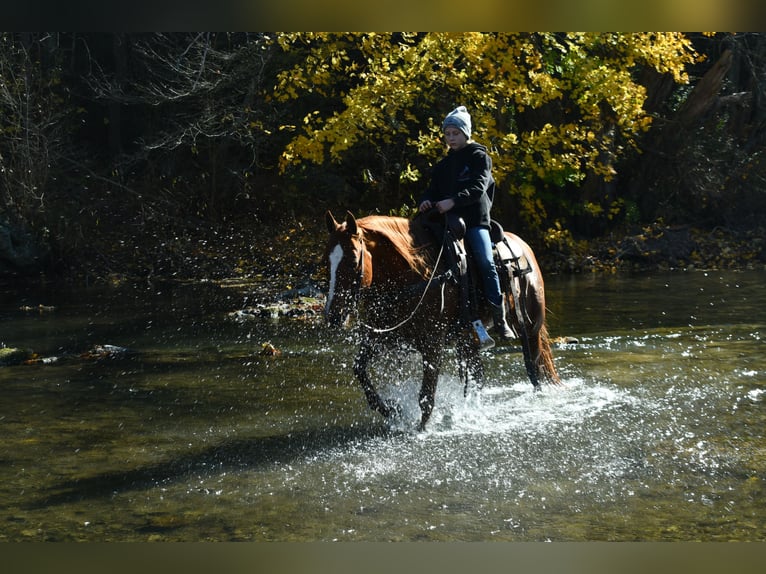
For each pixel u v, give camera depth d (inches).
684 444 261.6
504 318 291.6
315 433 282.4
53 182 865.5
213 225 901.8
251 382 362.3
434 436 275.9
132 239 863.7
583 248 874.1
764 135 1010.7
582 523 199.9
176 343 464.1
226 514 209.9
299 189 909.2
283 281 751.7
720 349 418.0
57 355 431.2
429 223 282.8
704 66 1035.3
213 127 875.4
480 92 622.2
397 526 200.2
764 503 210.5
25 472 245.3
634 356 403.5
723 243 911.0
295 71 641.6
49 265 804.0
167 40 896.3
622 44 631.2
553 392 330.6
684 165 947.3
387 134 661.9
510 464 244.8
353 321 254.5
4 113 829.2
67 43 1012.5
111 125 970.1
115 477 240.2
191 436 281.6
